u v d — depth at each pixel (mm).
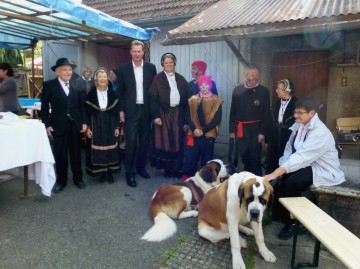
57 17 5121
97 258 2955
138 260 2934
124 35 5906
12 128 3680
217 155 6582
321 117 6469
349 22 3871
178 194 3740
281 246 3217
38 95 10148
